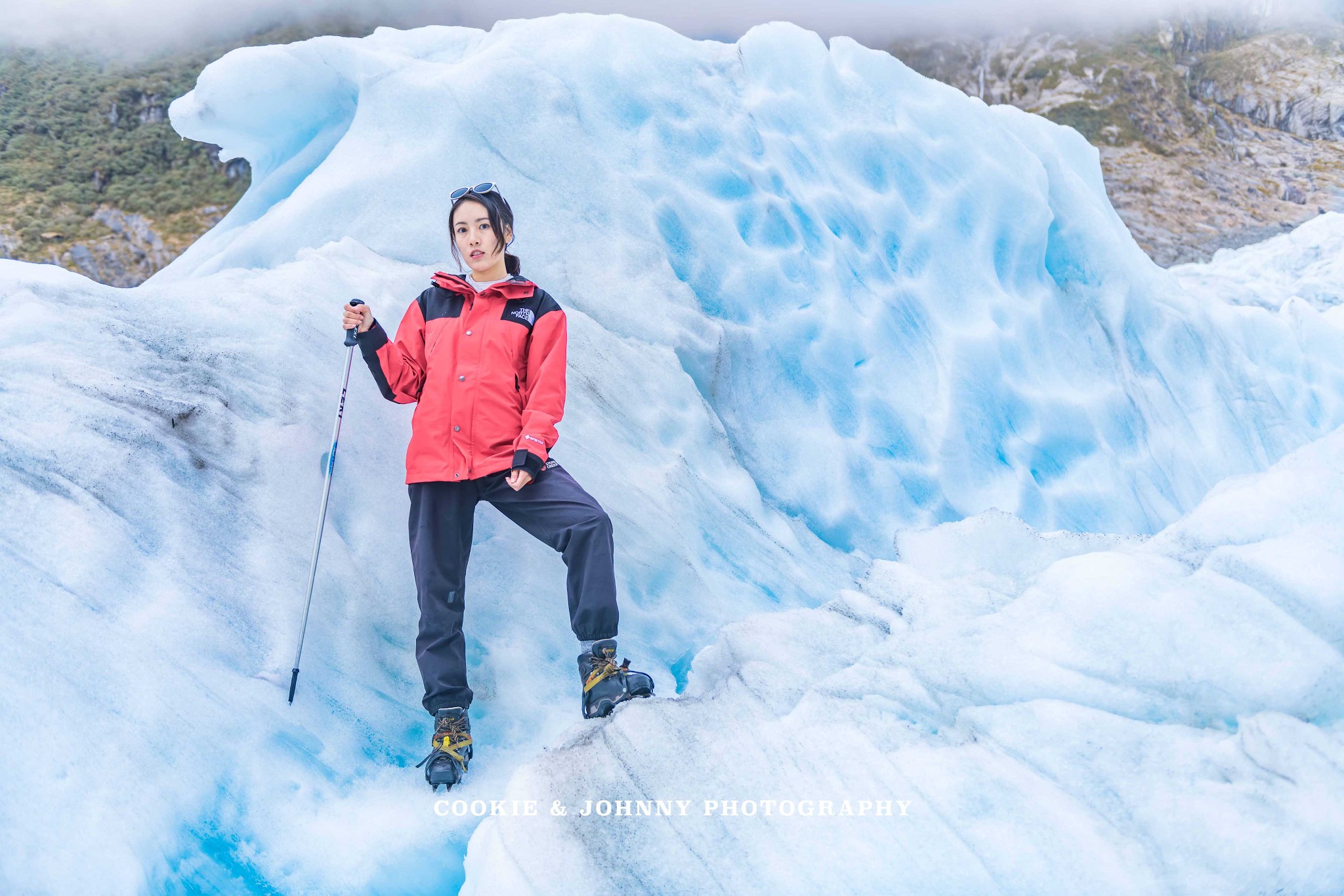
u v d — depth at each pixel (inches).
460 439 81.6
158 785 65.7
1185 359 184.9
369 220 133.1
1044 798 61.2
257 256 139.9
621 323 132.1
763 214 152.0
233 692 73.9
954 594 94.5
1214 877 55.1
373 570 90.5
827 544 133.5
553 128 144.6
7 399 81.0
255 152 180.2
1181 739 62.8
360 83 151.5
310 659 80.6
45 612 69.8
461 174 137.3
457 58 165.0
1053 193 185.6
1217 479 174.4
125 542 76.8
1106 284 179.8
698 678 90.4
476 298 86.1
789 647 90.4
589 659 78.7
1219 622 68.6
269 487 88.8
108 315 94.7
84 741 65.1
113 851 60.7
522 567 97.9
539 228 136.9
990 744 66.4
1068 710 66.8
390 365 83.7
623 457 115.0
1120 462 163.6
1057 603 77.7
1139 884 55.3
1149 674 68.1
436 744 75.2
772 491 134.0
